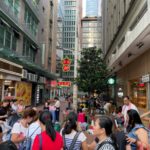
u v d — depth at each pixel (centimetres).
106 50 3825
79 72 2153
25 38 2762
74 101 1956
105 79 2231
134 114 424
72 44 9731
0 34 1975
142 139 393
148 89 1412
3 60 1858
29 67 2703
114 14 2792
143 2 1255
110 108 1367
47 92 4369
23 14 2605
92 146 466
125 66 2231
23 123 506
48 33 4331
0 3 1875
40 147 362
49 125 380
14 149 226
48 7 4344
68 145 406
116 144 311
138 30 1103
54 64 5156
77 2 2573
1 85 2011
